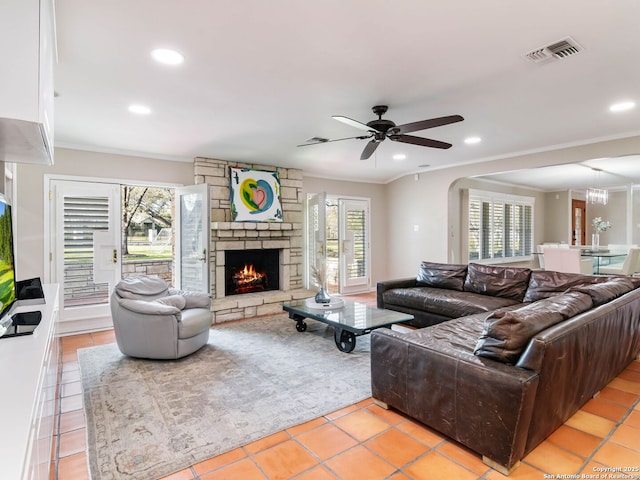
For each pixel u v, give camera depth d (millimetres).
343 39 2117
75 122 3615
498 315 2031
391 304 4742
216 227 5172
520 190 9109
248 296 5430
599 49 2240
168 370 3162
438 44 2182
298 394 2699
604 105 3240
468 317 3203
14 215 3637
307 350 3672
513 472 1817
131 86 2752
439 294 4316
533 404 1797
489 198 8188
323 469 1866
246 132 4012
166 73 2539
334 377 3006
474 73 2580
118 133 4012
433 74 2594
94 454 1986
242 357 3477
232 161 5504
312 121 3639
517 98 3061
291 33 2049
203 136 4156
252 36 2076
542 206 9914
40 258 4238
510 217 8812
